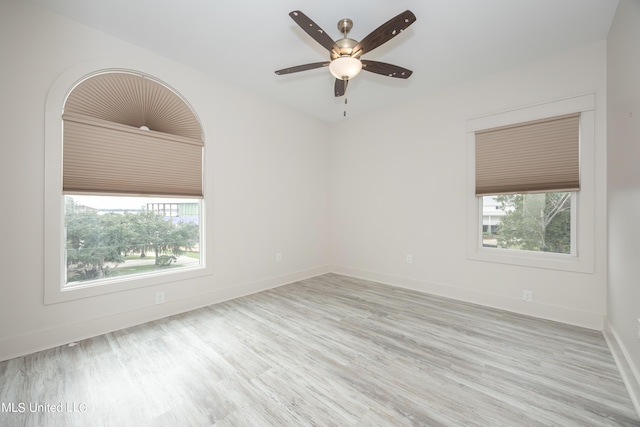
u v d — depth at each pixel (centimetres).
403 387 168
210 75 312
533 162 278
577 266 255
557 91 264
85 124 232
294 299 333
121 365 190
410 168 378
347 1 198
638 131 162
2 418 142
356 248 445
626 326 181
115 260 259
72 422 140
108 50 240
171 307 282
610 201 225
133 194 260
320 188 465
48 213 213
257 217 366
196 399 157
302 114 430
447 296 342
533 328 250
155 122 278
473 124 318
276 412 147
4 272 197
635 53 168
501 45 251
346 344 222
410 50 259
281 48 261
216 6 206
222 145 325
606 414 146
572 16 212
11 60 197
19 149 201
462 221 329
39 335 209
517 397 159
